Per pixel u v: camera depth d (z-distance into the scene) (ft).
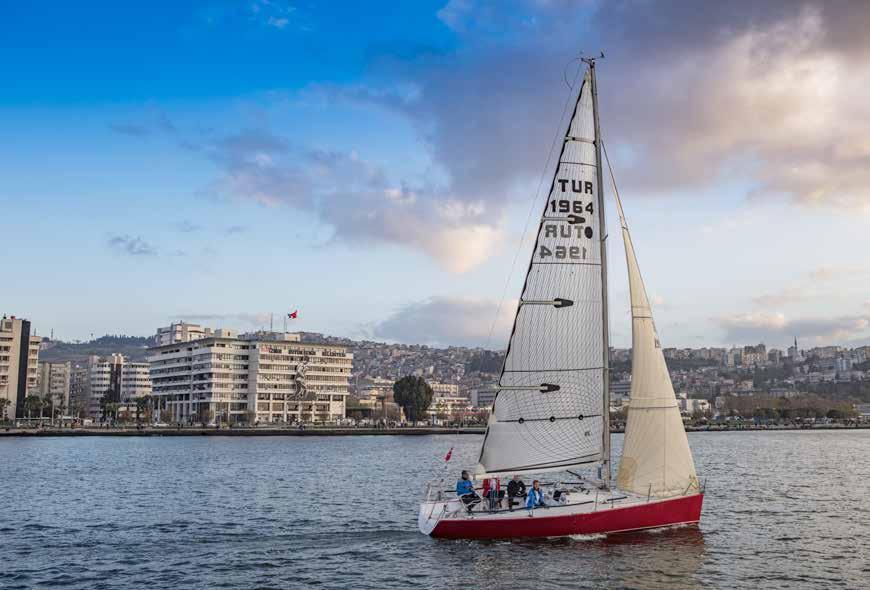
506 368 130.52
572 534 128.16
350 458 381.60
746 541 140.97
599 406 131.64
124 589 107.04
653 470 133.18
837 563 124.47
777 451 474.49
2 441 560.20
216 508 183.52
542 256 130.62
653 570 113.80
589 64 133.28
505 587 106.52
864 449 500.33
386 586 108.06
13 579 112.47
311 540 140.26
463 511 129.29
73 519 166.40
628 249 138.51
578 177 131.95
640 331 135.33
